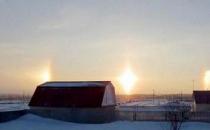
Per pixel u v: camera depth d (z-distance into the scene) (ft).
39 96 178.81
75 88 179.11
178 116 143.13
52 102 173.68
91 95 173.37
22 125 146.92
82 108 168.86
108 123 163.63
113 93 192.75
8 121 157.89
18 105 264.93
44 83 193.57
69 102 171.63
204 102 220.02
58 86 183.01
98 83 184.24
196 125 152.56
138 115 177.88
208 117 170.09
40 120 164.25
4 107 220.64
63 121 166.91
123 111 181.78
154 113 176.65
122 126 148.66
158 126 146.61
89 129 138.72
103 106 170.60
